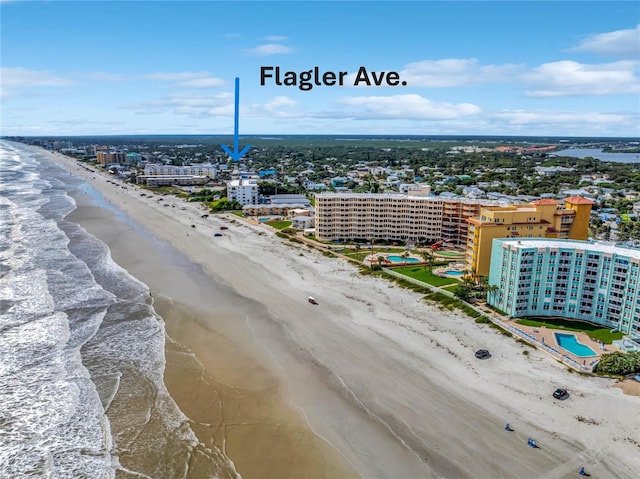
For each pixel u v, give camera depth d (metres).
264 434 64.25
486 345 88.94
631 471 56.94
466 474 57.03
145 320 100.06
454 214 166.25
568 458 59.25
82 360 82.62
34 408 68.56
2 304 105.00
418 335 93.75
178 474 56.75
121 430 64.50
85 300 109.44
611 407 68.69
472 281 120.69
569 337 91.94
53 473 56.41
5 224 187.50
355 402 71.81
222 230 195.12
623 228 188.75
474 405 70.31
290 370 81.19
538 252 98.62
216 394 73.50
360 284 125.75
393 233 175.38
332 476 56.91
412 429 65.31
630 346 85.62
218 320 101.81
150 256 150.25
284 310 107.69
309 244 170.25
